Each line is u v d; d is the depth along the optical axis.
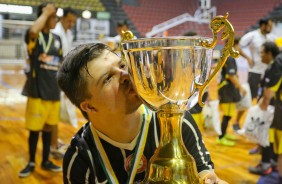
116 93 0.59
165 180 0.54
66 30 2.96
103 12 15.08
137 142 0.65
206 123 3.28
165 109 0.55
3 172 2.76
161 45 0.49
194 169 0.56
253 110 2.81
